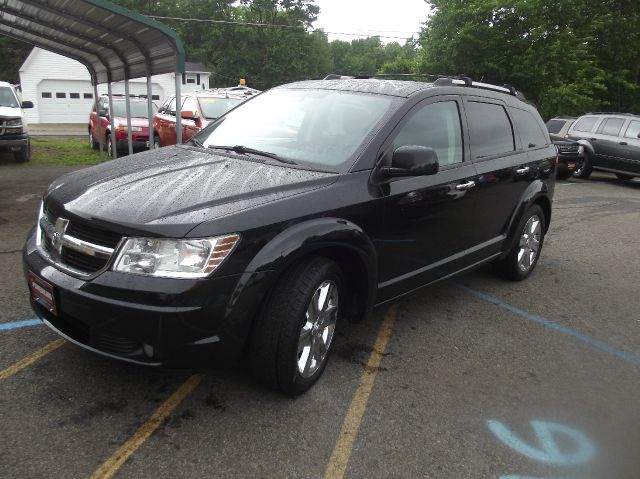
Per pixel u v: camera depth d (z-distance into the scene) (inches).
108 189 115.5
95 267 104.5
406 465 102.9
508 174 184.5
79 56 451.2
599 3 970.7
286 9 2240.4
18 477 91.7
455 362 145.1
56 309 107.6
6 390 115.6
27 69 1427.2
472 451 108.8
